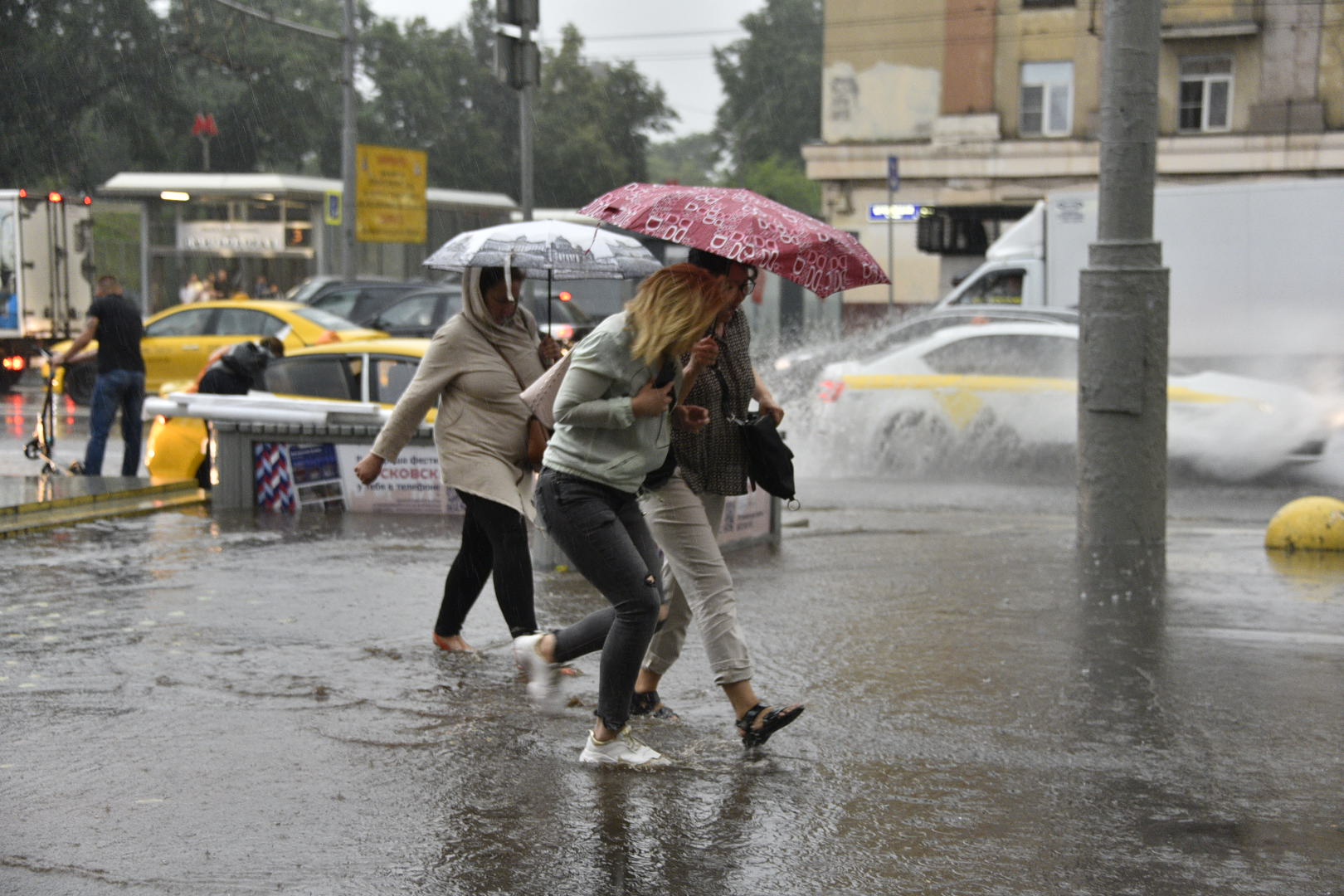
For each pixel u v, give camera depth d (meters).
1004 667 5.96
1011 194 35.00
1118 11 8.30
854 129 36.16
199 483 11.35
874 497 12.13
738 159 83.88
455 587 6.14
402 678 5.77
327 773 4.62
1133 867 3.92
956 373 13.84
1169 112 33.41
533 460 5.99
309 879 3.80
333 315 20.09
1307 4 32.00
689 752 4.87
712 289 4.45
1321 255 19.12
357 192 31.25
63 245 23.91
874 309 36.38
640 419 4.52
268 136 57.12
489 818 4.25
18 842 4.02
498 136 66.25
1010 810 4.34
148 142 47.59
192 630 6.55
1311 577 7.84
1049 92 34.72
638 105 71.31
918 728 5.14
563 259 5.92
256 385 11.30
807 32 82.81
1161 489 8.70
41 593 7.32
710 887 3.78
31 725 5.09
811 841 4.09
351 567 8.10
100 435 12.04
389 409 10.07
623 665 4.63
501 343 5.97
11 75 43.72
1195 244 19.77
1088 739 5.02
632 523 4.72
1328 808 4.38
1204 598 7.29
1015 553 8.69
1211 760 4.80
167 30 49.44
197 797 4.39
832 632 6.59
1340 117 32.16
